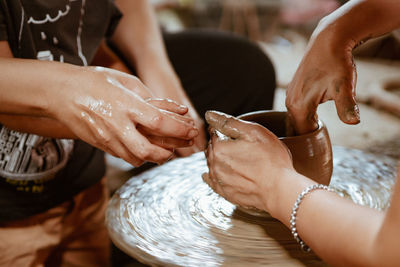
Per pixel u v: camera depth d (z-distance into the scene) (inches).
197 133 32.8
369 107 103.7
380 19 35.4
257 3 169.2
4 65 33.1
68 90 31.6
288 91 36.8
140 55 57.4
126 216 36.3
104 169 56.0
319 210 27.5
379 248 24.5
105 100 31.0
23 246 48.3
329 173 36.6
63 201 50.0
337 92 34.1
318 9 151.6
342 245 26.2
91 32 47.3
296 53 149.3
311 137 35.1
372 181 40.3
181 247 32.4
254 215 35.6
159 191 40.1
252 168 30.8
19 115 35.7
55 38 43.0
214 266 30.0
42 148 45.0
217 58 69.6
